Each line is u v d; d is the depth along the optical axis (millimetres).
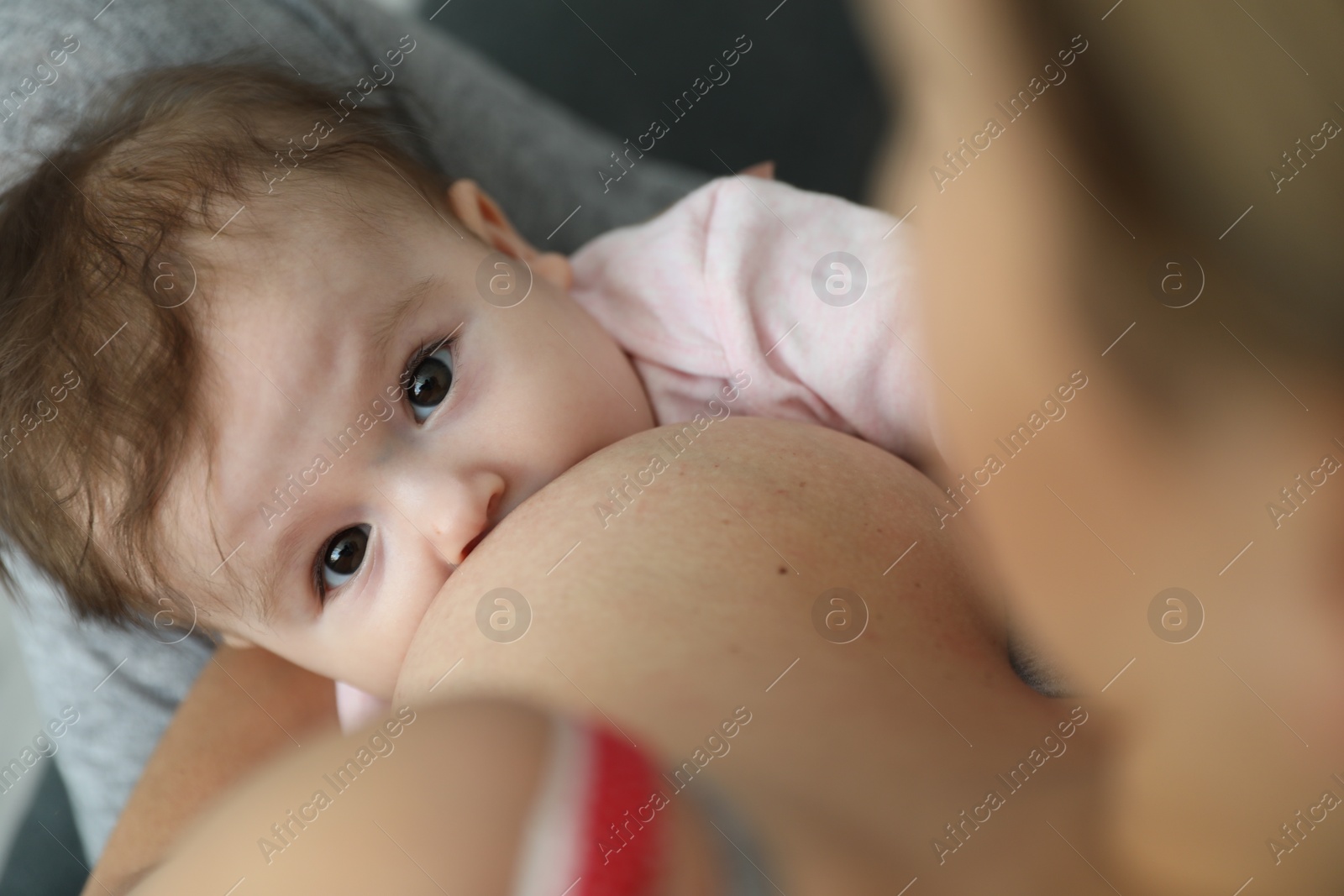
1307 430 260
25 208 837
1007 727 431
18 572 999
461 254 863
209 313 757
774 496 560
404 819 308
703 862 304
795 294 885
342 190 841
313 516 779
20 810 1522
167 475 764
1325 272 233
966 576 573
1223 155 234
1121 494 300
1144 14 235
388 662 820
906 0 301
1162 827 366
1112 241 260
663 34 1840
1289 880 347
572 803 313
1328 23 219
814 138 1736
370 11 1269
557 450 824
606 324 952
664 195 1482
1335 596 291
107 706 1057
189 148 847
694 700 403
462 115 1297
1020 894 355
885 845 348
